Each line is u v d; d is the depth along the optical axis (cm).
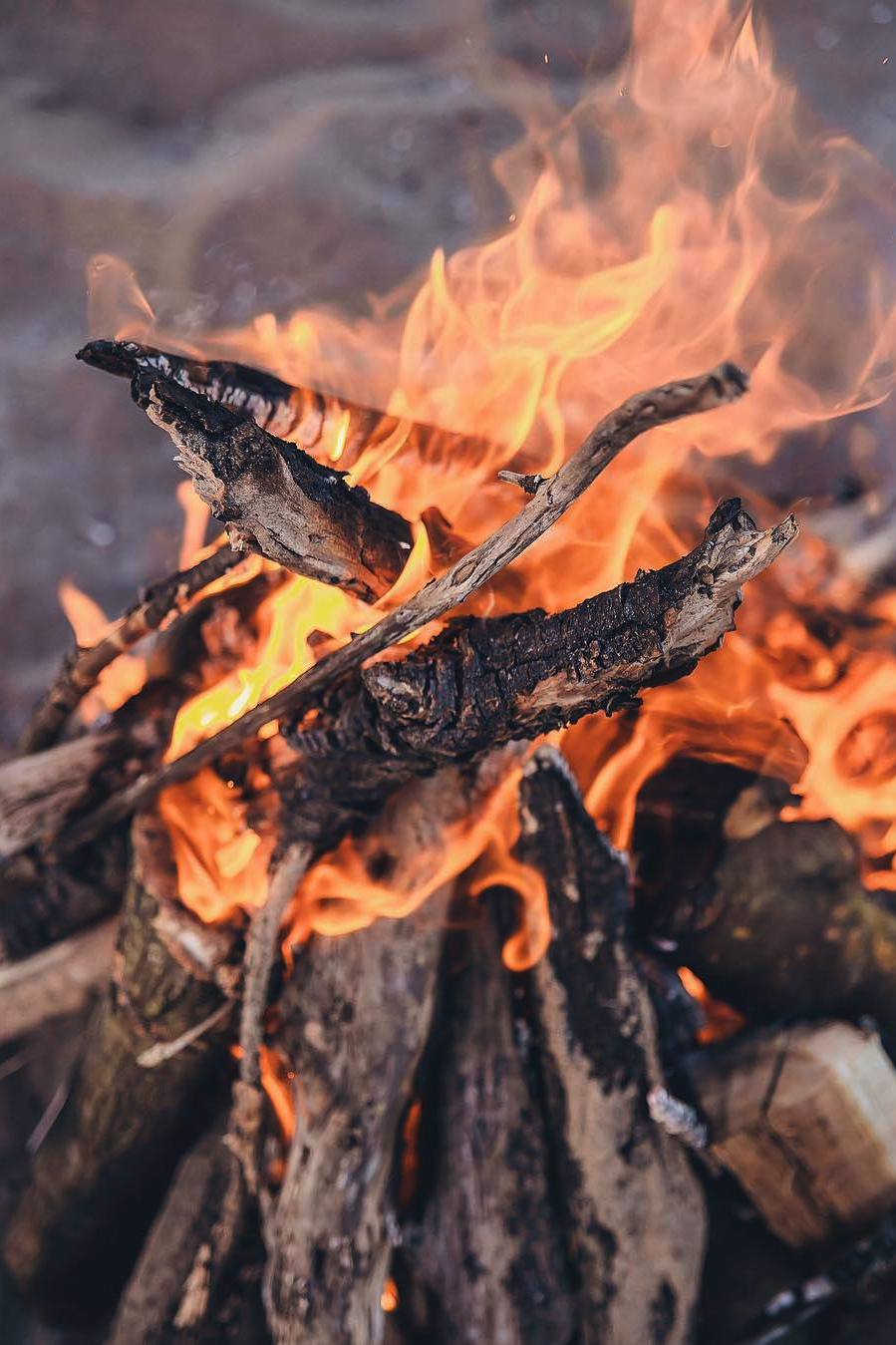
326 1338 165
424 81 621
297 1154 172
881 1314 184
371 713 145
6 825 190
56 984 217
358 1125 170
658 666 131
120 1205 208
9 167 555
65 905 211
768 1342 186
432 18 669
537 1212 178
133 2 669
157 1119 196
